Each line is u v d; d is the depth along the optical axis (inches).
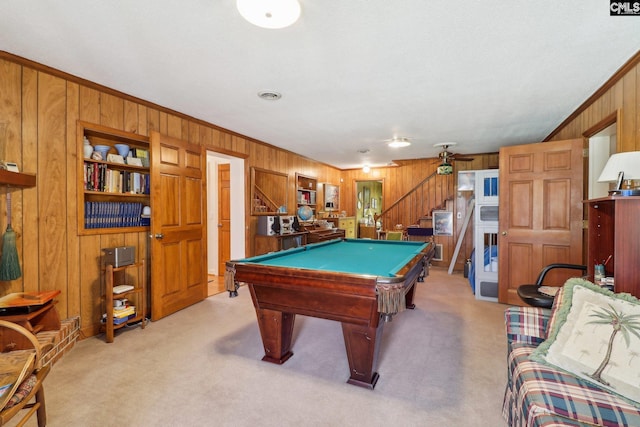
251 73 102.0
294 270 80.6
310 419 68.7
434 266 267.1
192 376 86.3
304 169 259.1
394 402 75.0
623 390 47.3
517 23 73.5
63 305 106.2
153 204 126.2
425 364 94.3
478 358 98.1
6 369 54.7
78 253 110.1
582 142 135.2
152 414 69.9
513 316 70.7
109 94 117.3
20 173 89.3
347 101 127.6
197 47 85.7
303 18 71.5
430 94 119.7
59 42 83.7
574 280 66.4
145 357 97.3
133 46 85.4
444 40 81.2
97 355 98.3
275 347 94.1
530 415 47.2
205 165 158.2
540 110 138.5
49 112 101.4
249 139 192.9
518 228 150.3
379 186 381.1
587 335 54.9
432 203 279.1
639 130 89.3
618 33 77.4
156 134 127.4
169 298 135.7
